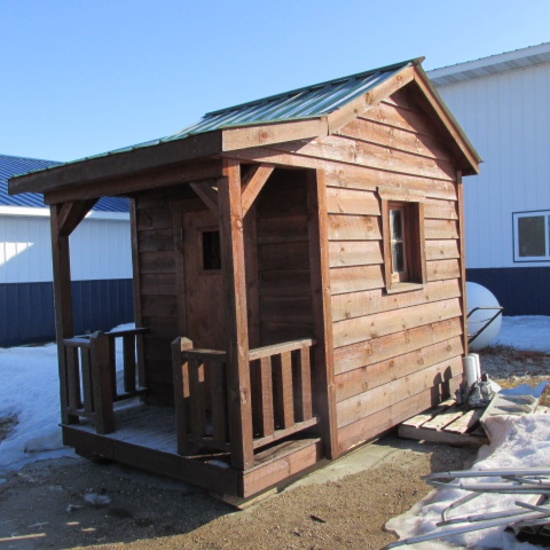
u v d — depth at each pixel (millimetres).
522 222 14648
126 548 3963
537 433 4973
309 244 4879
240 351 4133
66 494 4941
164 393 6211
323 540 3912
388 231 5820
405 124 6191
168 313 6121
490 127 14992
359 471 5113
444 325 6828
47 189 5363
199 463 4410
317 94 5988
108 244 15797
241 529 4121
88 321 15328
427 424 5891
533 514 3475
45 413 7008
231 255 4090
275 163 4414
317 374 4887
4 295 13445
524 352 10227
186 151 3998
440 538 3746
